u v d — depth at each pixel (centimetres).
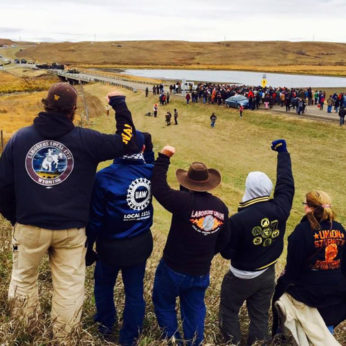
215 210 341
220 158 3222
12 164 272
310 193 356
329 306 353
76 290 299
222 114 4559
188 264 343
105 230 325
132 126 304
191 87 6038
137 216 328
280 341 372
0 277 368
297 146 3372
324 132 3562
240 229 364
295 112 4294
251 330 390
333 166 2884
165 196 325
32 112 5256
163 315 358
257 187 373
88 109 5488
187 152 3400
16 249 287
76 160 276
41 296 363
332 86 10225
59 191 273
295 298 355
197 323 354
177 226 340
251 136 3778
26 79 11025
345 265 357
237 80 12262
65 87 273
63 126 273
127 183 320
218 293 482
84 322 351
